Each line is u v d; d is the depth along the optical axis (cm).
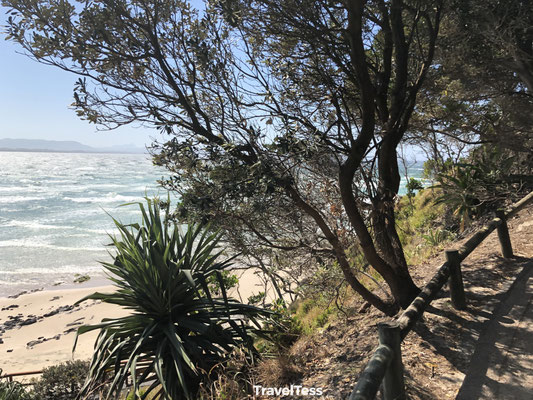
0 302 2008
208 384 486
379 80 515
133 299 597
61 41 414
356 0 357
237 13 405
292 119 464
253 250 569
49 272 2492
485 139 748
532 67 505
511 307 420
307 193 510
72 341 1533
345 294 725
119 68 448
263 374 473
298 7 420
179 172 468
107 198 5884
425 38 583
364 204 516
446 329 402
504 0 474
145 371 547
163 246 621
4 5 396
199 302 621
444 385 313
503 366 320
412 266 714
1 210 4897
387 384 254
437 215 1021
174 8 450
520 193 764
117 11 424
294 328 666
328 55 477
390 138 498
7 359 1384
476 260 587
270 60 506
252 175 412
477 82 634
